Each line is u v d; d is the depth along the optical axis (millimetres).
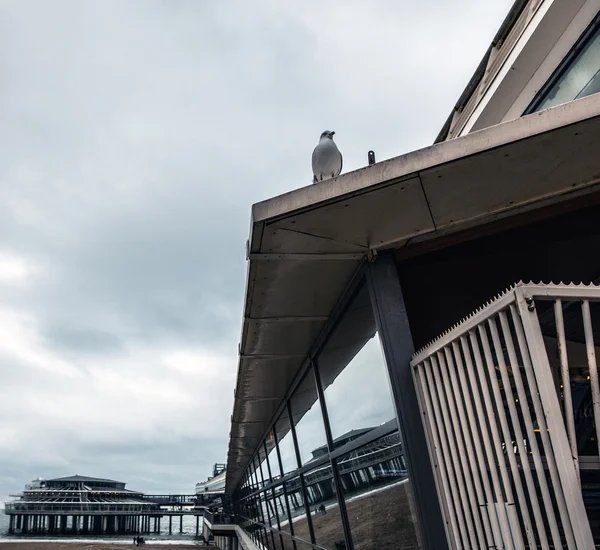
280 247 3504
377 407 3859
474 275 3842
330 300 4602
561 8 5051
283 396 8391
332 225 3342
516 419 2174
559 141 2984
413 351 3422
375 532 4137
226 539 45375
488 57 6371
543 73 5586
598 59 4801
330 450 5582
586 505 2801
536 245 3867
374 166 3047
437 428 2932
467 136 2977
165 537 97375
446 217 3479
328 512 6090
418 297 3801
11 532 102688
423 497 3016
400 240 3629
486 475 2379
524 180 3287
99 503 104500
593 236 3816
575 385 3625
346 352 4680
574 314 4016
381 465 3869
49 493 122625
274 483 11406
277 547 12719
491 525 2350
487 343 2369
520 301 2115
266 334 5277
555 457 1972
